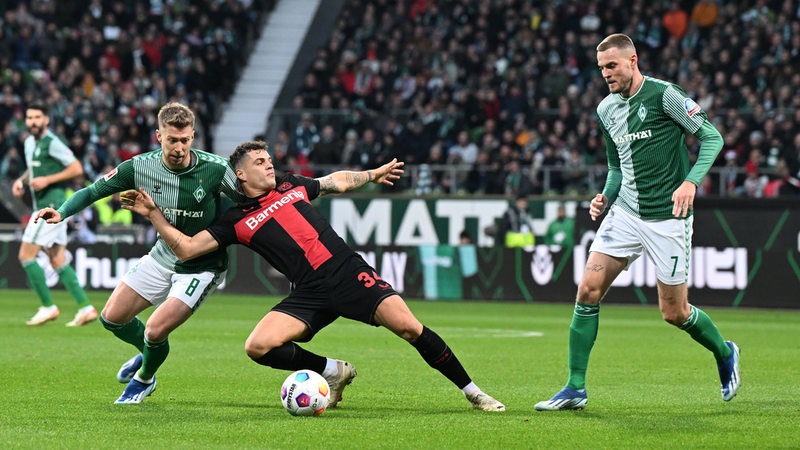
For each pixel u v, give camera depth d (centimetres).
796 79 8162
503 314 5791
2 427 2116
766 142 7400
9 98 8494
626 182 2430
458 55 8956
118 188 2405
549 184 7588
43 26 9338
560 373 3186
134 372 2617
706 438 2023
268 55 9969
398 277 7156
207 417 2255
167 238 2308
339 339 4247
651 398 2627
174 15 9694
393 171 2508
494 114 8356
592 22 8962
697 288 6544
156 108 8588
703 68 8450
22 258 4581
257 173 2334
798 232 6372
